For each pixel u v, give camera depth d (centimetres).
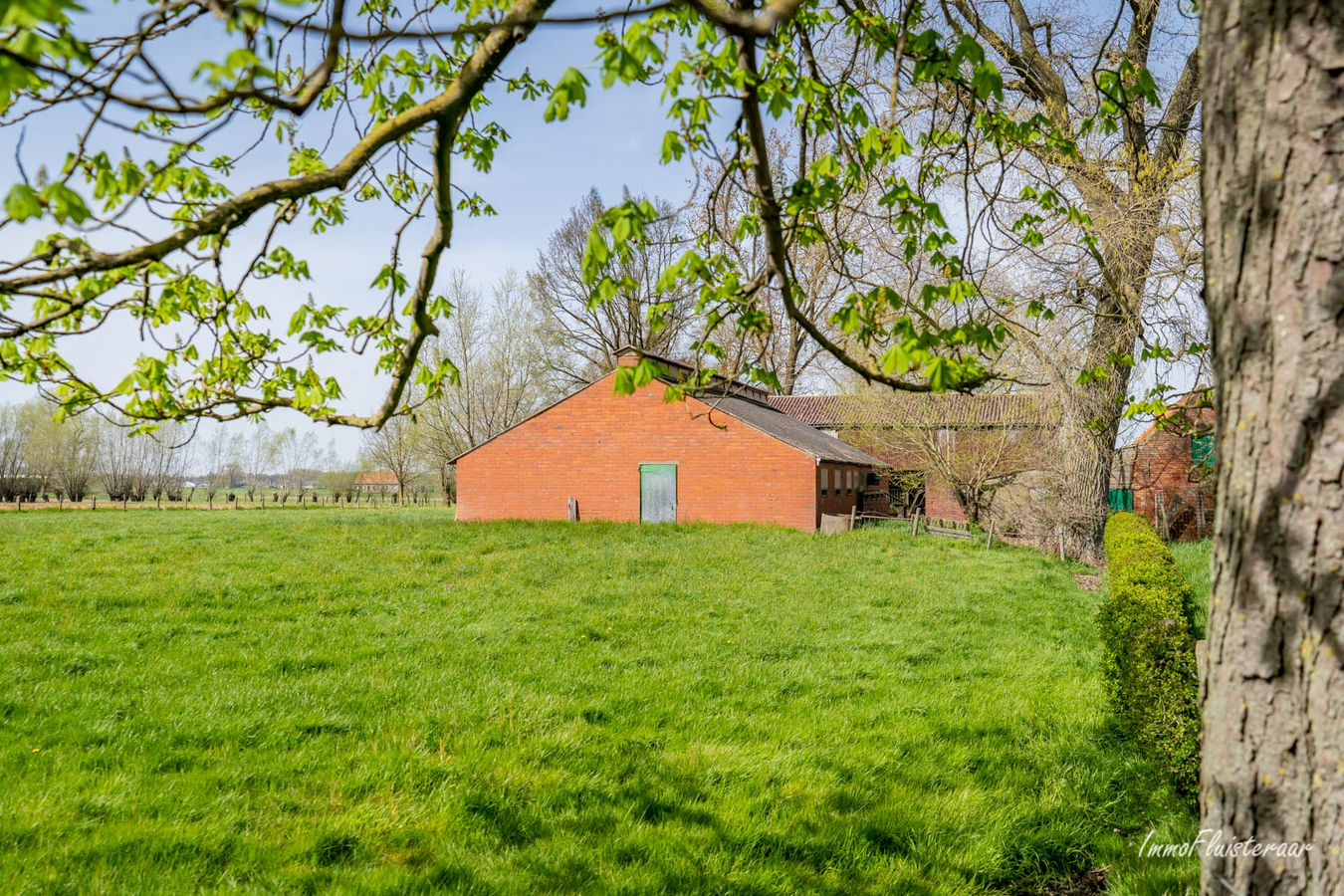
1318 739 207
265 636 1046
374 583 1468
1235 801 222
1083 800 579
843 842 514
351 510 4516
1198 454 2477
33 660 890
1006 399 2589
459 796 553
